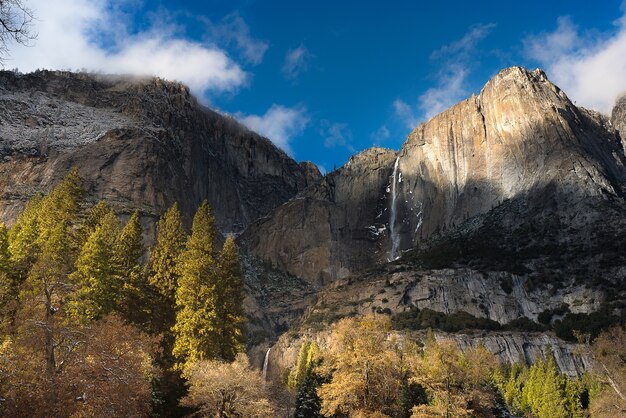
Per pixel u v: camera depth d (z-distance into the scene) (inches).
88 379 1082.7
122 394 1113.4
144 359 1357.0
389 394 1739.7
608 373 2397.9
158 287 2230.6
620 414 2204.7
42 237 2145.7
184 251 2199.8
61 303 1482.5
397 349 1946.4
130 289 2047.2
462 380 2033.7
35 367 1041.5
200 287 1940.2
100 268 1839.3
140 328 1975.9
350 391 1667.1
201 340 1841.8
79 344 1133.7
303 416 2046.0
